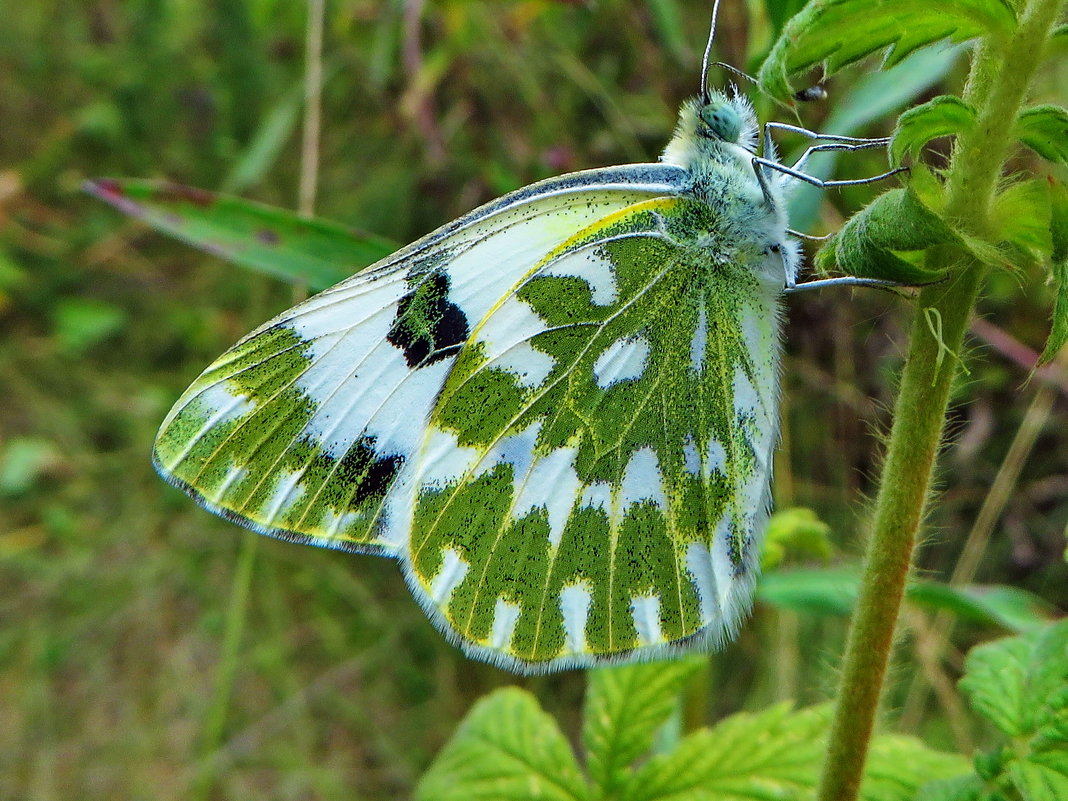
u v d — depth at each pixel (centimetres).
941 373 9
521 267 11
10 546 19
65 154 21
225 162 20
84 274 21
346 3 16
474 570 11
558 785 11
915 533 9
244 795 16
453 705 16
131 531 19
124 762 17
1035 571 14
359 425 11
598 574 11
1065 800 10
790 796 11
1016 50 9
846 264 9
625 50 15
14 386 20
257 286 19
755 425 11
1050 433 14
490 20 15
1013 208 9
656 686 11
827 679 11
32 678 18
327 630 17
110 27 21
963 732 13
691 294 11
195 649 18
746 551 11
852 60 9
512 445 11
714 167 11
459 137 15
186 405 11
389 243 12
